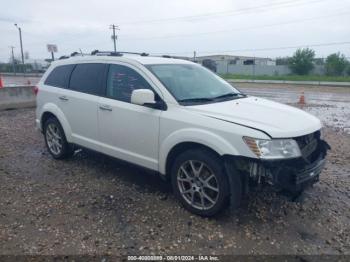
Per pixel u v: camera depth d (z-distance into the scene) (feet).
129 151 15.34
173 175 13.73
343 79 126.52
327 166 19.43
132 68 15.34
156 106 13.88
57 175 17.49
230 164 11.96
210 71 17.93
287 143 11.55
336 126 33.09
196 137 12.46
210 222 12.72
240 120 12.14
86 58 18.04
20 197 14.85
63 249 11.03
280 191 12.32
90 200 14.55
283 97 62.28
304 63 164.96
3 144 23.61
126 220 12.88
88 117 16.97
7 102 39.63
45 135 20.48
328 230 12.41
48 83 19.95
